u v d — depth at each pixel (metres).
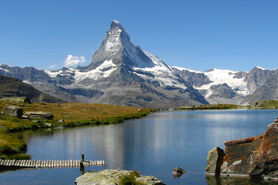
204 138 97.94
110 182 41.53
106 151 76.62
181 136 104.06
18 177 53.03
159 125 151.00
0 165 60.28
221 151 52.66
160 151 75.69
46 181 50.50
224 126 138.75
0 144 72.88
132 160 65.62
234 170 50.09
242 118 192.12
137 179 42.97
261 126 135.25
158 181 42.69
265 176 47.78
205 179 49.94
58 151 77.06
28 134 111.44
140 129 129.88
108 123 163.62
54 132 118.56
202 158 66.62
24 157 66.88
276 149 46.62
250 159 48.97
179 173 54.66
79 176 51.16
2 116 149.12
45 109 193.50
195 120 184.88
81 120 164.12
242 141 50.00
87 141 93.56
